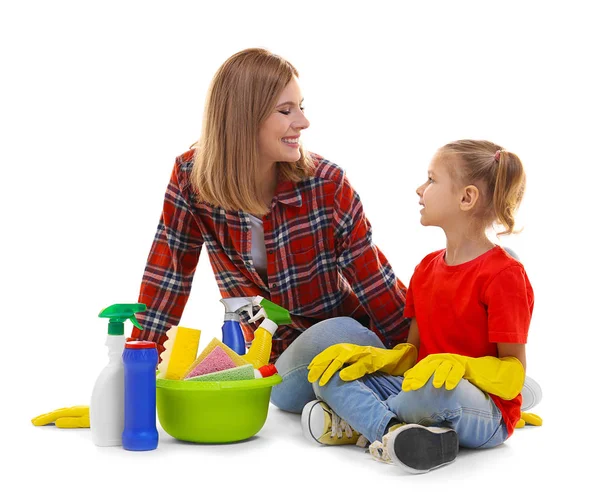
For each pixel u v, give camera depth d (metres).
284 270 2.39
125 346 1.99
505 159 2.04
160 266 2.41
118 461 1.89
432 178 2.12
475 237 2.07
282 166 2.34
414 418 1.90
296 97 2.21
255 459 1.90
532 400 2.22
